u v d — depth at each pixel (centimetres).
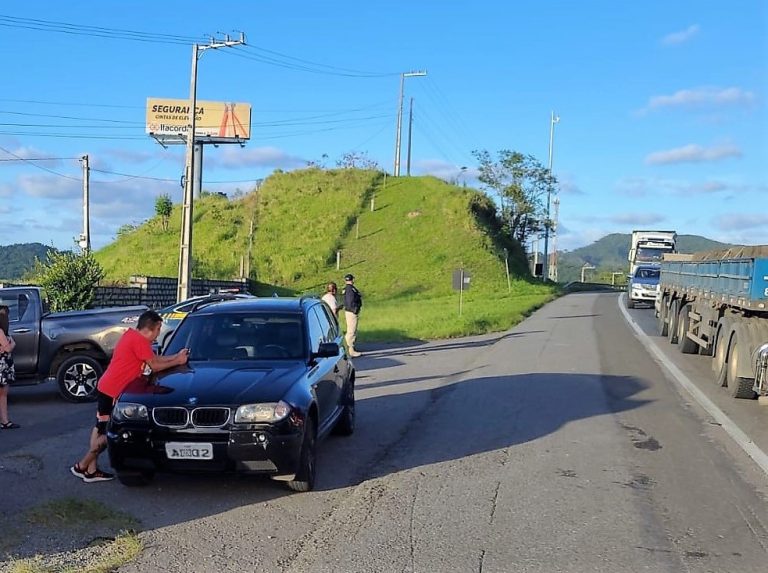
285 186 6725
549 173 6631
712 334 1445
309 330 828
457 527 599
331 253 5350
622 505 658
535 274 6128
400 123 7038
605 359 1667
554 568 518
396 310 3469
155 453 657
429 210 5956
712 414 1071
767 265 1149
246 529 594
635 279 3456
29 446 877
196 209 6169
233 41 2378
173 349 807
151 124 6000
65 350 1205
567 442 893
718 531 596
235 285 4066
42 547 551
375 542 565
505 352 1811
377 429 972
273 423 657
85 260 2214
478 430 960
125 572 506
